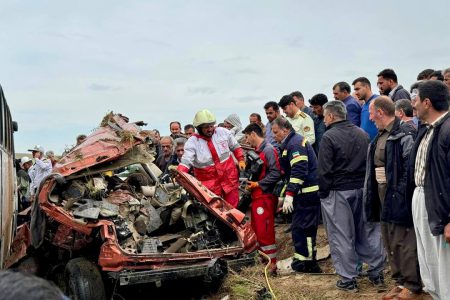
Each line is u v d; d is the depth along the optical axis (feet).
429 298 17.21
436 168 13.80
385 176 16.71
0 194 20.83
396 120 16.78
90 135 22.89
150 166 25.76
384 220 16.52
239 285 18.88
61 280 20.77
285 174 23.12
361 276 21.20
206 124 23.24
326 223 19.51
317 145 27.63
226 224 20.39
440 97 14.01
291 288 19.99
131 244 18.79
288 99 26.91
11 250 22.31
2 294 3.18
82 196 20.61
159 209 21.74
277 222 31.76
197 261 18.78
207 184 23.58
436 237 14.10
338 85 26.12
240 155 24.68
